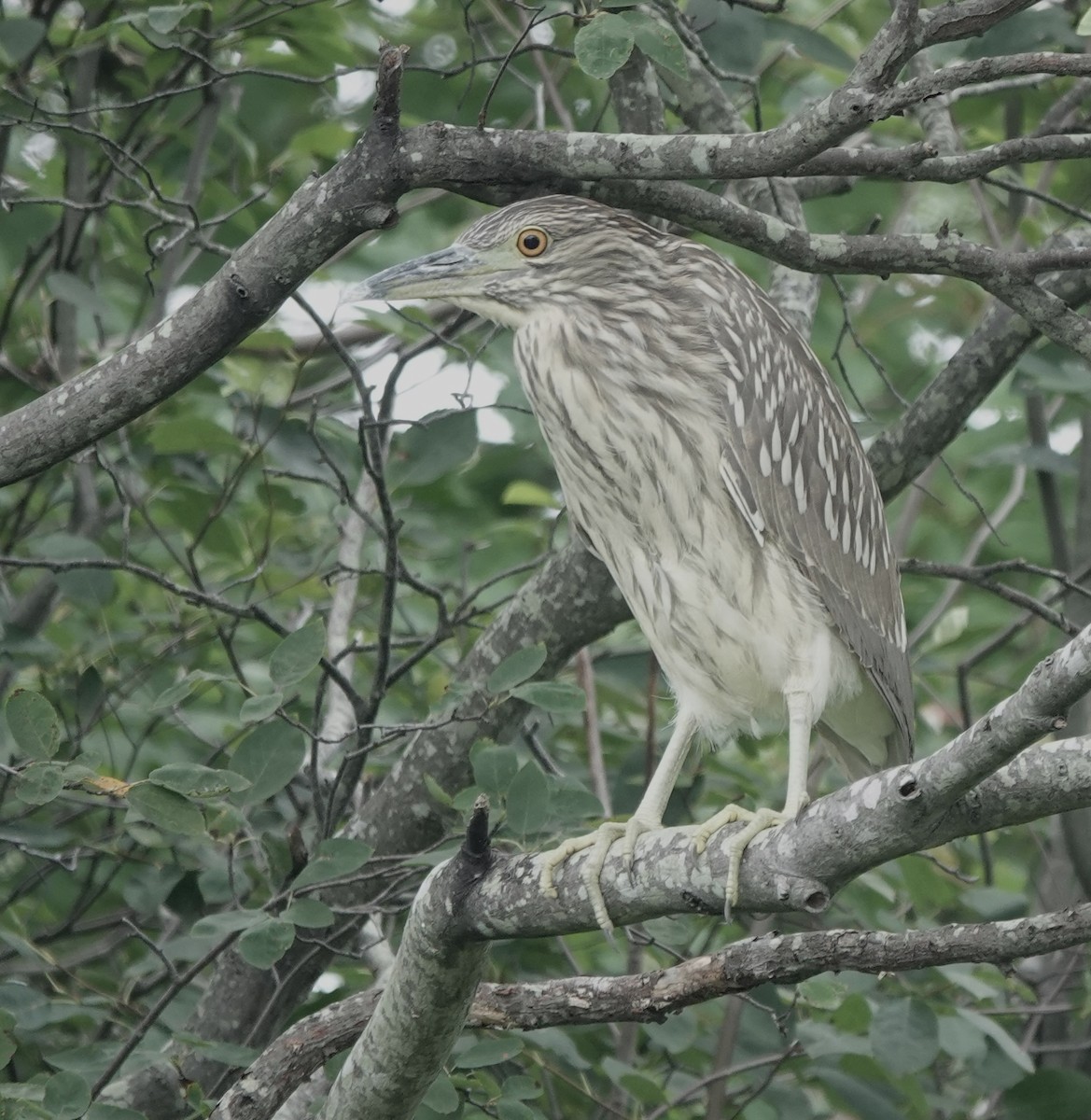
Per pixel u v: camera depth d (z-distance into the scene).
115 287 13.59
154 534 10.79
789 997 9.52
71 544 9.97
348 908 8.38
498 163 6.27
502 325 8.88
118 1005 8.83
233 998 9.14
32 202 8.99
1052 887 11.33
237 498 11.93
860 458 9.38
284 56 11.38
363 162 6.28
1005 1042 8.67
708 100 9.55
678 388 8.45
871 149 6.34
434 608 12.61
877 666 8.95
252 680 10.59
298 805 9.61
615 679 11.58
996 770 4.89
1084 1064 10.96
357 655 11.54
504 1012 6.41
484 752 7.25
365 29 13.16
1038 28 9.77
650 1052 10.81
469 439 10.08
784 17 11.05
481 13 12.81
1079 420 13.41
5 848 9.55
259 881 10.12
